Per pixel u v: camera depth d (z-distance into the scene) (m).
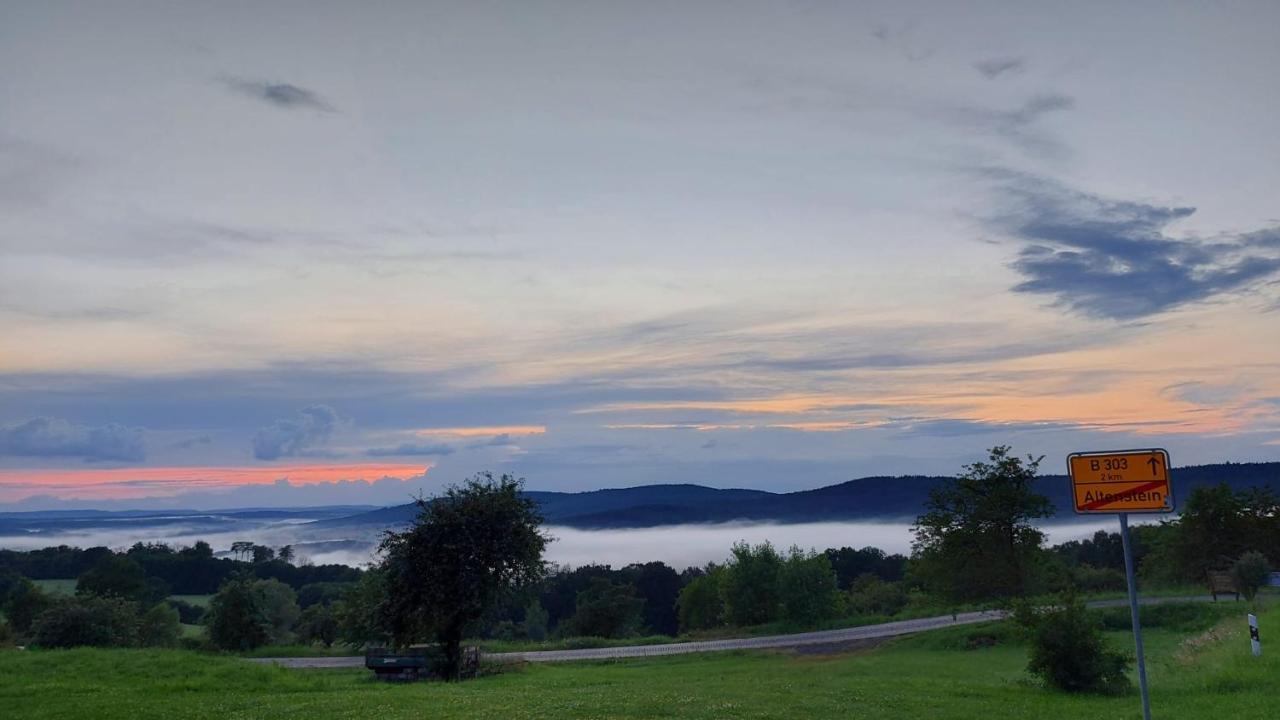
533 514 46.06
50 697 25.56
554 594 145.25
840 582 162.12
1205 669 27.67
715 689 28.12
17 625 92.75
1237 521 72.94
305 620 102.94
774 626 77.94
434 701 24.53
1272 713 19.55
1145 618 56.62
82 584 107.19
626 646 66.69
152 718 21.27
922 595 89.25
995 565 58.50
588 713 21.38
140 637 71.81
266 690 29.53
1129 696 25.16
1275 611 39.34
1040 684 28.83
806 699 24.55
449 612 43.16
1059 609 27.95
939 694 26.28
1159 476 14.30
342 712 22.00
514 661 51.56
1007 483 58.72
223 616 80.75
